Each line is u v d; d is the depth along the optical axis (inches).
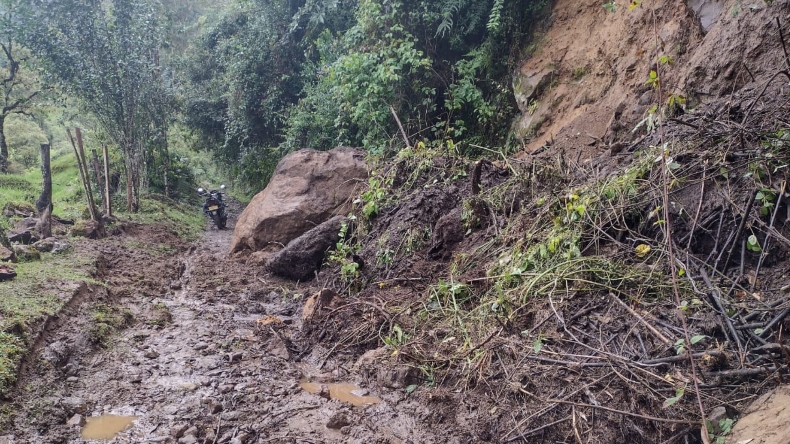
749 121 169.5
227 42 668.1
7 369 152.2
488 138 403.9
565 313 159.6
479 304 192.7
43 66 492.4
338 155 388.2
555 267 172.7
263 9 601.9
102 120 508.7
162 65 772.0
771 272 142.3
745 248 150.3
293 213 355.3
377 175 317.7
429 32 425.4
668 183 167.6
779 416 106.9
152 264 328.8
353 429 148.7
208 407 157.6
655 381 129.8
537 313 165.6
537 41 374.6
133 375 176.2
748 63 212.1
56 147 1161.4
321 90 496.4
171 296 276.2
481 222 235.6
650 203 172.4
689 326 136.7
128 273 297.9
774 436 102.2
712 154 166.9
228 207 768.9
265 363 192.2
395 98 419.8
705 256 156.6
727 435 112.3
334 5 528.4
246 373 182.9
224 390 168.7
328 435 146.9
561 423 134.3
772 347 121.3
